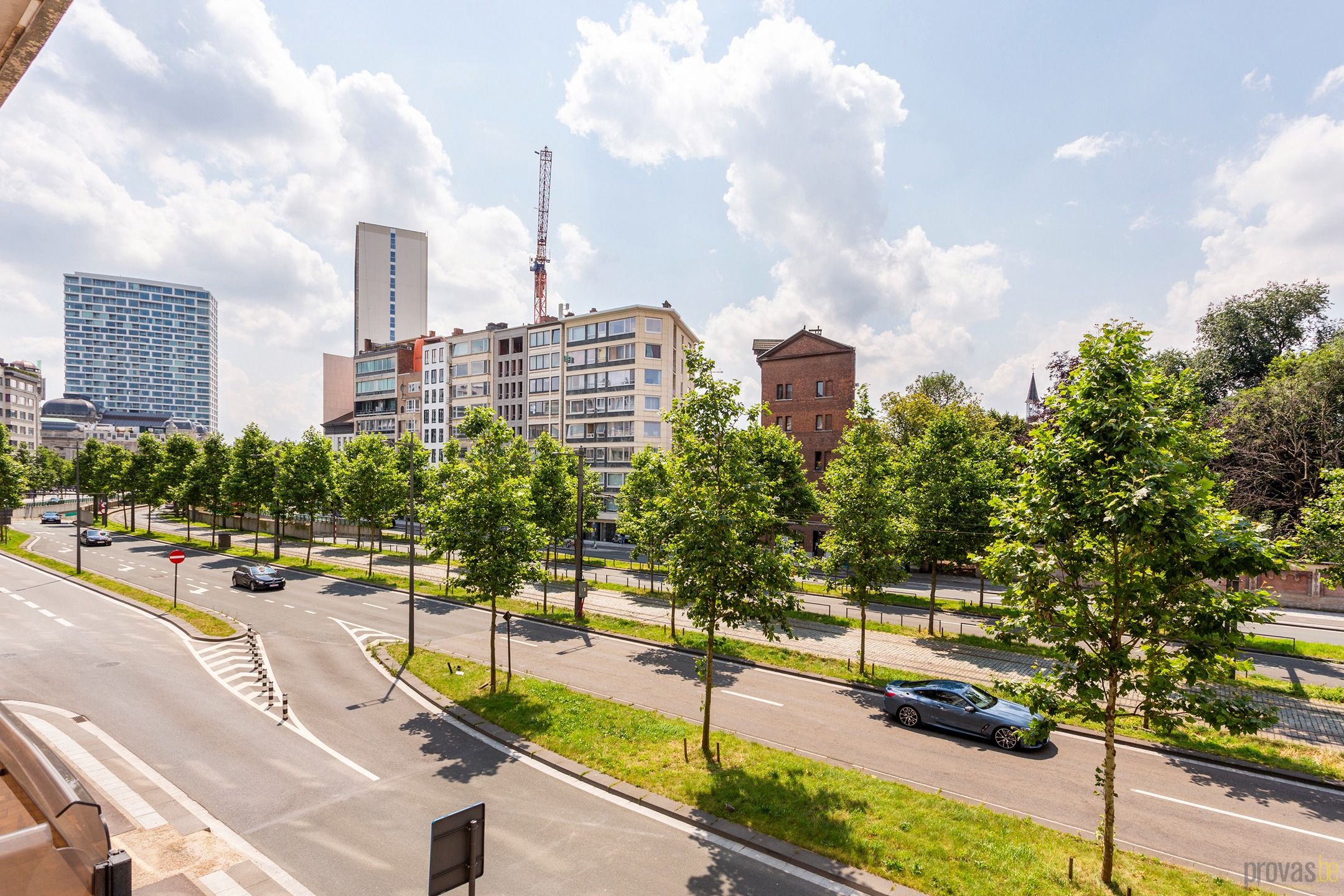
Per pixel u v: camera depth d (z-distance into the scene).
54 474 107.06
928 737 16.39
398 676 20.77
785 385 54.88
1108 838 9.66
